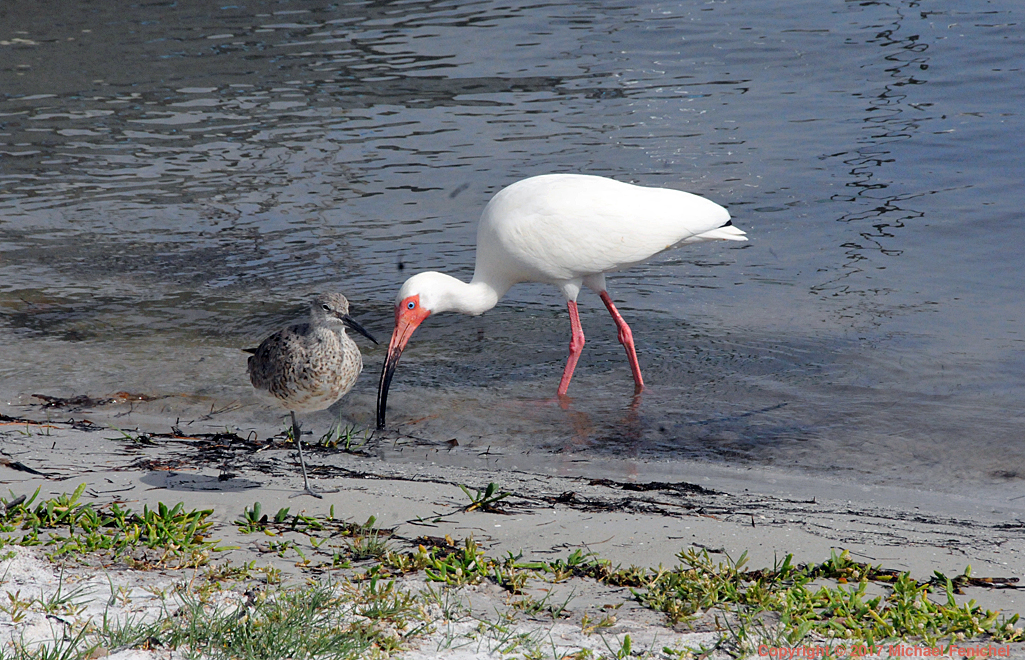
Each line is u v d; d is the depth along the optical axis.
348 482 8.67
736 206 17.09
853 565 6.88
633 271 15.27
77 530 7.07
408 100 23.06
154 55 27.33
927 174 18.08
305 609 5.76
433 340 13.22
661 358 12.47
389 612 5.86
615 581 6.62
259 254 15.91
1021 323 12.83
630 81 23.84
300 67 25.89
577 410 11.13
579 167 18.81
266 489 8.30
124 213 17.61
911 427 10.38
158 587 6.13
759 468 9.63
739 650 5.67
